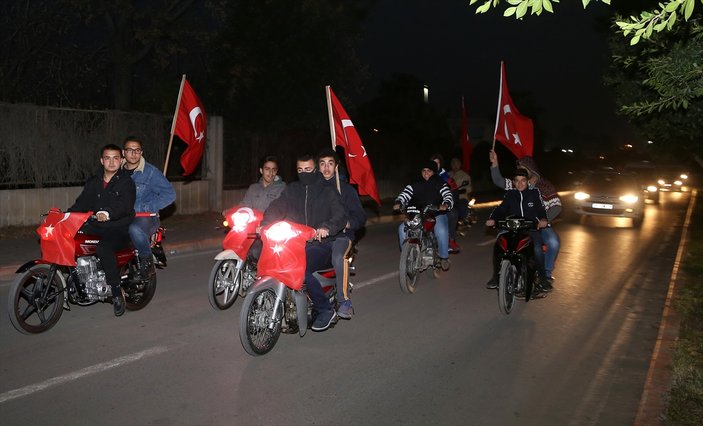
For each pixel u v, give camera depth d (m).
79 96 23.91
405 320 8.67
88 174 15.48
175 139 17.69
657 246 16.92
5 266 10.34
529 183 9.47
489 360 7.15
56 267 7.44
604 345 7.87
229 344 7.33
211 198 18.97
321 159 7.59
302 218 7.23
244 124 25.17
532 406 5.94
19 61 22.28
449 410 5.80
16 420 5.26
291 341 7.57
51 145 14.67
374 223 20.56
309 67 25.27
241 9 24.28
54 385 5.98
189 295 9.55
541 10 4.44
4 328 7.61
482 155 41.50
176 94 23.14
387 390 6.19
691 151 16.03
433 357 7.19
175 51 22.47
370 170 8.85
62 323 7.89
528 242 9.19
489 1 4.57
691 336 8.16
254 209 9.29
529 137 11.55
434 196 10.69
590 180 23.17
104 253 7.62
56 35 22.75
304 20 24.78
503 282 8.90
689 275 12.36
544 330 8.41
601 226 21.73
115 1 21.50
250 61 23.72
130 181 7.76
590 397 6.19
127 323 8.00
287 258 6.76
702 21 7.64
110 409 5.53
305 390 6.11
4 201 13.73
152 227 8.47
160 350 7.04
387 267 12.50
